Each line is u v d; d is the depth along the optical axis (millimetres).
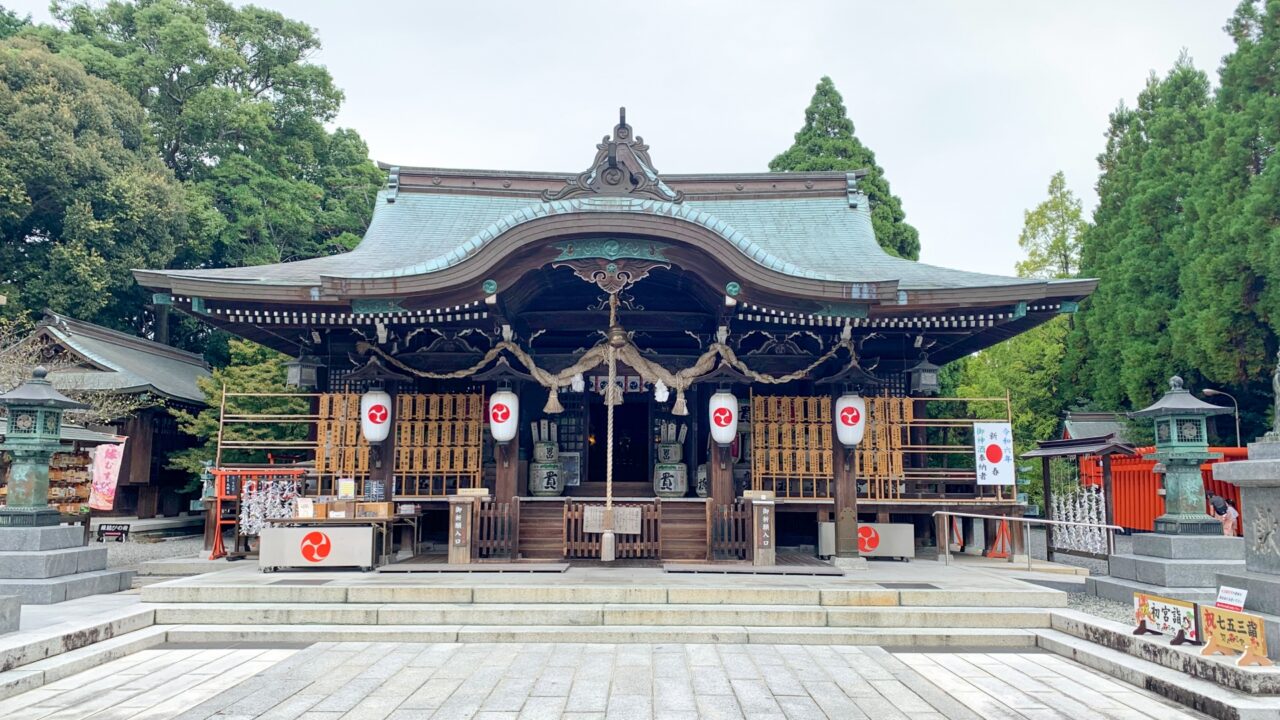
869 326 13078
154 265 25906
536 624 8188
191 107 29703
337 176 33812
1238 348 21172
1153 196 25219
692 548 11492
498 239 10477
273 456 21234
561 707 5613
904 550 12641
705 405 14344
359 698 5824
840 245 15812
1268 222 20016
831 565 11297
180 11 31391
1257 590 6539
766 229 16391
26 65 23797
